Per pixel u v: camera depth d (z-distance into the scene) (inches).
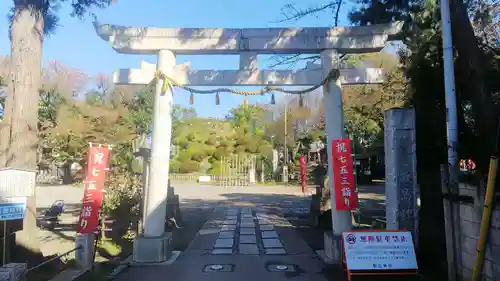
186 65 328.5
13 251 266.2
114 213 422.3
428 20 319.9
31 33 277.0
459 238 223.1
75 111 486.9
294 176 1396.4
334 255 312.2
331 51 325.7
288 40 324.5
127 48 326.6
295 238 425.4
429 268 275.6
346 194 309.6
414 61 330.0
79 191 989.2
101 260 326.3
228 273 285.6
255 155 1496.1
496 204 188.4
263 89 330.0
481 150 257.4
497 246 184.5
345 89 554.9
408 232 270.8
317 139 1310.3
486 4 308.8
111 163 463.2
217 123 1662.2
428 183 321.1
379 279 261.6
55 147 575.8
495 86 271.9
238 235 444.8
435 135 323.9
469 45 259.1
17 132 267.7
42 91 478.9
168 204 502.0
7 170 212.4
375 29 323.9
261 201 856.9
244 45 323.9
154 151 323.3
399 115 280.1
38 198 831.7
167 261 315.0
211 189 1197.7
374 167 1433.3
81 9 318.0
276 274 282.7
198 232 465.7
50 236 424.5
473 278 197.9
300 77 333.1
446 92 252.2
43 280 254.5
